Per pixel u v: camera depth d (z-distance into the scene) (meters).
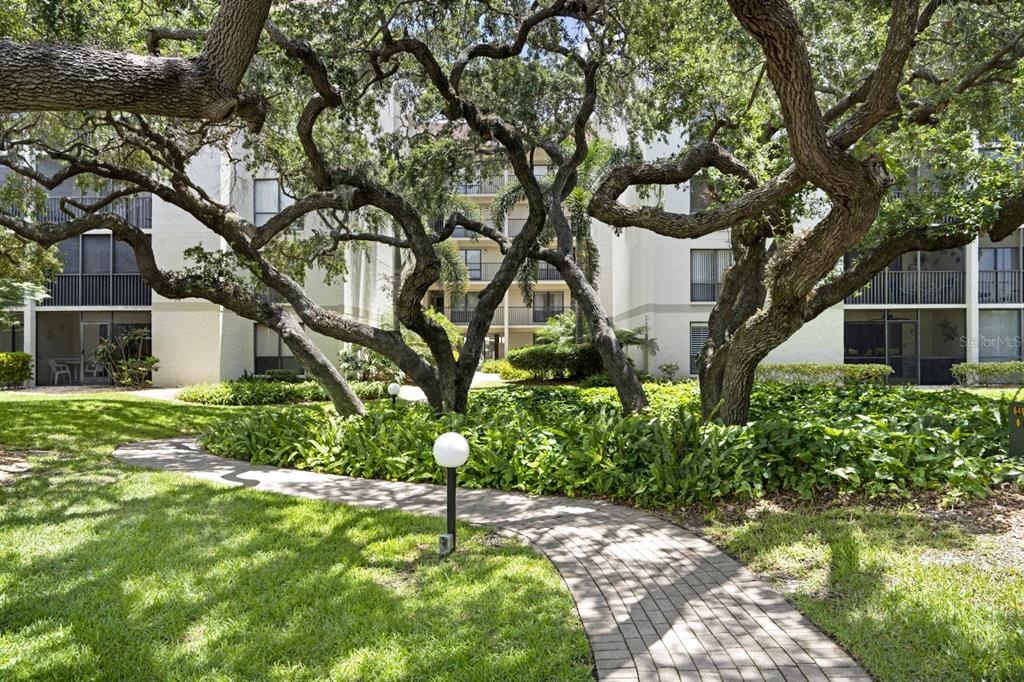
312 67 6.82
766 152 8.09
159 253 19.34
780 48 4.17
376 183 8.70
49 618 3.30
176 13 7.57
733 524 4.92
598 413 9.14
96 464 7.66
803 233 6.40
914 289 20.02
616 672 2.75
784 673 2.73
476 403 11.19
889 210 7.54
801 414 9.04
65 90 3.45
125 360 19.86
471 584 3.74
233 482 6.79
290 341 9.55
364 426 8.09
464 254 31.42
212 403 15.97
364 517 5.24
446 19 8.93
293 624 3.21
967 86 8.77
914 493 5.27
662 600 3.53
